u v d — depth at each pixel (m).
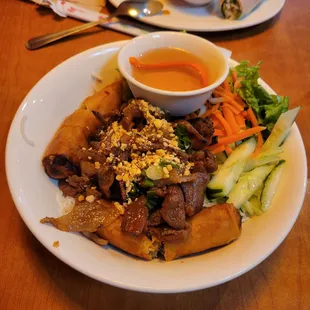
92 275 0.19
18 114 0.25
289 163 0.28
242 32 0.43
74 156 0.25
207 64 0.29
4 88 0.33
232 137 0.29
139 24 0.41
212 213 0.23
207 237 0.23
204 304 0.23
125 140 0.25
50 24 0.41
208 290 0.23
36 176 0.24
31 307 0.21
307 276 0.24
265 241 0.22
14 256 0.23
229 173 0.27
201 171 0.25
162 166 0.23
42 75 0.35
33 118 0.26
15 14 0.41
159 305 0.22
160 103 0.27
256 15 0.43
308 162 0.31
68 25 0.41
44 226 0.21
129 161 0.25
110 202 0.24
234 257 0.21
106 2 0.44
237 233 0.23
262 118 0.32
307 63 0.41
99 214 0.23
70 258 0.20
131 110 0.27
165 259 0.22
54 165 0.24
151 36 0.30
